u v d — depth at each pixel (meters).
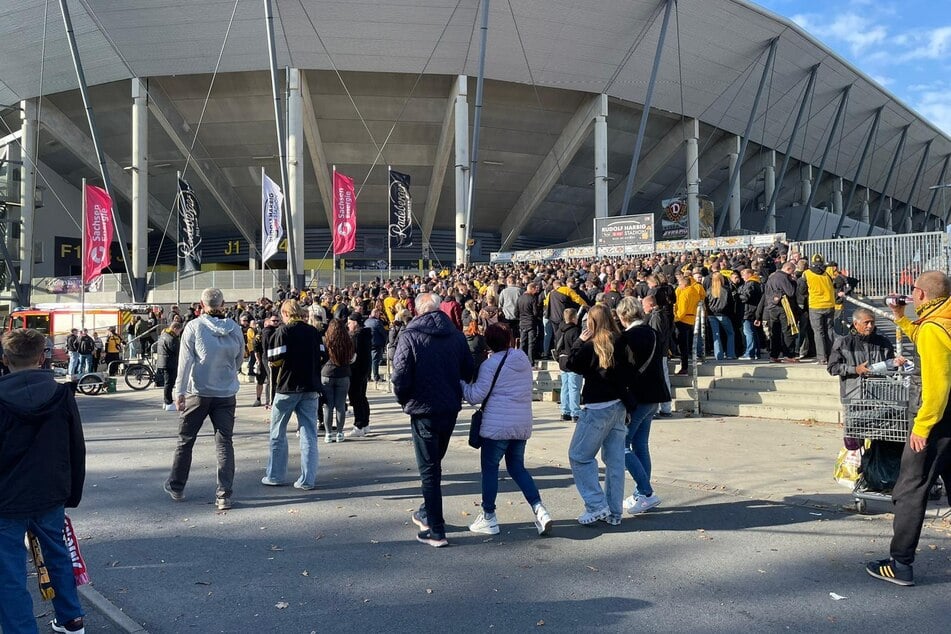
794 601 3.94
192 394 6.07
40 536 3.45
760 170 49.97
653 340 5.50
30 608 3.29
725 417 10.63
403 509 6.02
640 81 35.84
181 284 34.06
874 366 5.99
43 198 43.12
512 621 3.71
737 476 6.92
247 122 37.19
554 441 9.06
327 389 9.34
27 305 37.12
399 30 30.94
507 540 5.12
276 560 4.72
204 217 46.06
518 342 13.96
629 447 5.82
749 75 38.56
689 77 36.84
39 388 3.41
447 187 42.56
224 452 6.09
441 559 4.71
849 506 5.72
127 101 36.12
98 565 4.66
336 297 20.33
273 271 33.59
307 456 6.72
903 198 68.88
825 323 11.66
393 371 5.00
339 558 4.76
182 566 4.62
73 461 3.58
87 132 39.16
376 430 10.45
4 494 3.24
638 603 3.94
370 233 46.75
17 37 31.58
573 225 49.12
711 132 43.22
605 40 33.00
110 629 3.70
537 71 33.88
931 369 3.94
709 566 4.52
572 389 10.59
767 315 12.70
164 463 8.12
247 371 19.75
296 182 33.06
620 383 5.32
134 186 33.75
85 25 30.69
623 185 46.16
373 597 4.07
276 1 29.25
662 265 17.06
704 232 40.75
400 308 15.16
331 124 37.88
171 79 34.28
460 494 6.53
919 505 4.06
